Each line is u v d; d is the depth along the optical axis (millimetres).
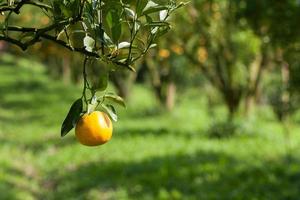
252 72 19016
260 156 14922
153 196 10914
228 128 18531
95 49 2109
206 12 15617
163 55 18000
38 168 14852
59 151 17125
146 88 39219
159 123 22422
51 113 26328
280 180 11484
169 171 12547
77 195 11555
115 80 29172
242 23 11227
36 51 21750
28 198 10930
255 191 10859
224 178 11898
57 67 41094
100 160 15148
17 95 32375
